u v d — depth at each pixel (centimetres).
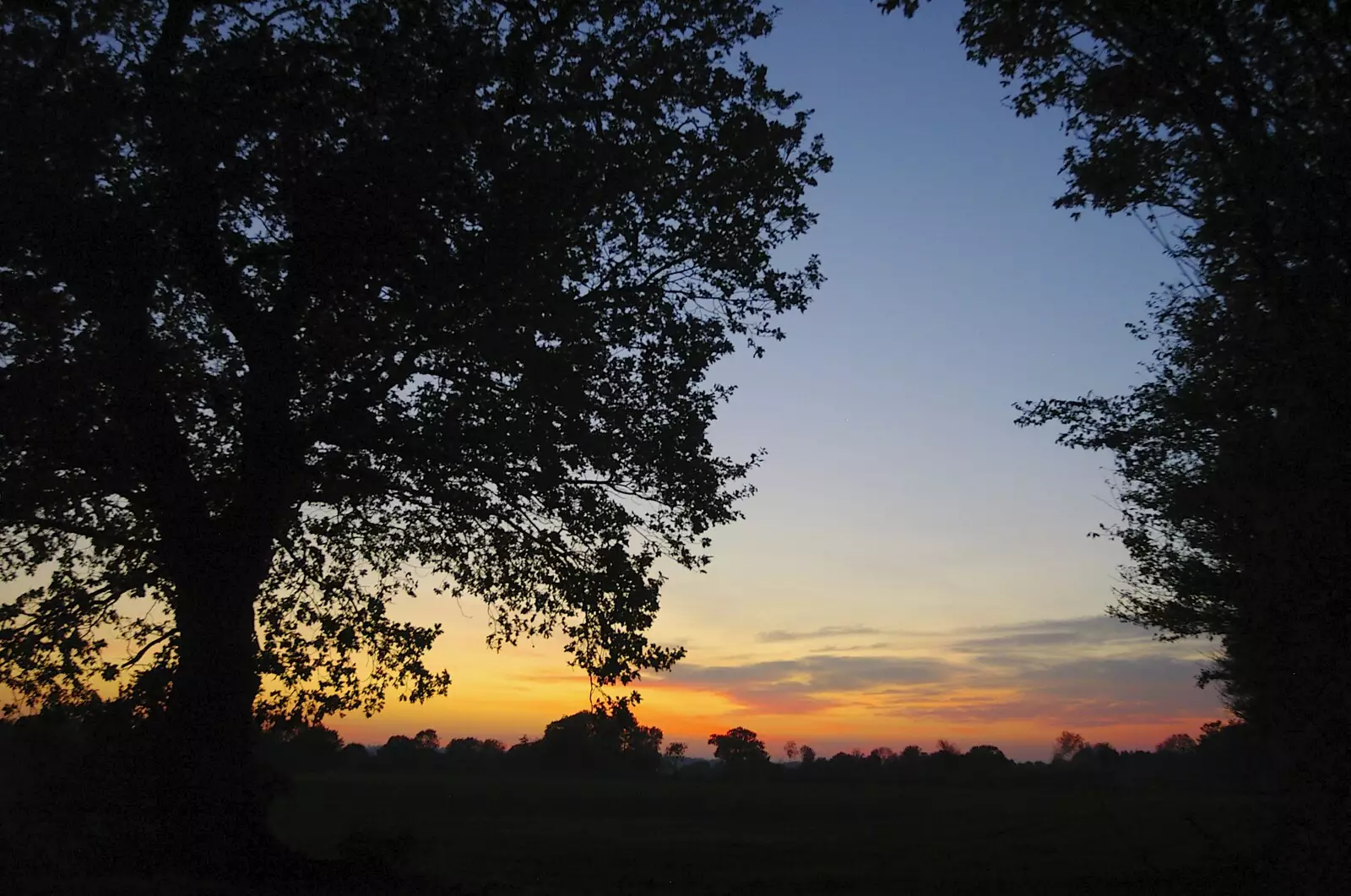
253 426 1363
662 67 1582
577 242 1475
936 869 3197
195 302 1412
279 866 1458
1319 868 1149
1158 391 1930
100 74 1198
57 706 1450
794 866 3375
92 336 1238
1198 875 2223
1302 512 1099
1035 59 1400
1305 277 1124
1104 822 4844
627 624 1652
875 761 11288
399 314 1368
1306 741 1148
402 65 1285
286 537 1612
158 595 1555
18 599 1477
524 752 10562
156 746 1394
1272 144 1163
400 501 1658
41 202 1138
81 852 1354
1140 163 1411
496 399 1512
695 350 1588
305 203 1225
